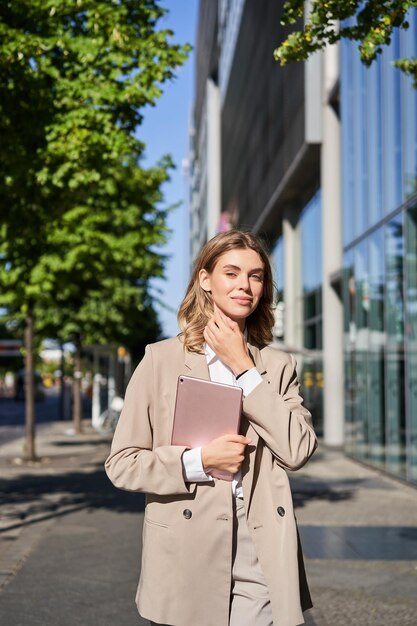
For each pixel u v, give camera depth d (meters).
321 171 22.81
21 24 9.65
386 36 5.62
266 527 2.72
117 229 22.33
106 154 9.47
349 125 18.80
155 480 2.67
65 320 25.12
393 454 14.67
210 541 2.67
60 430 31.22
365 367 17.12
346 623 5.65
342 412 22.33
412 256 13.44
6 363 60.78
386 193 15.20
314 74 22.19
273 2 26.89
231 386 2.67
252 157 34.50
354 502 11.57
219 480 2.70
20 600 6.25
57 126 9.33
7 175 9.70
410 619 5.74
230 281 2.78
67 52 9.48
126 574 7.12
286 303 29.20
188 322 2.89
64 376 37.97
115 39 9.29
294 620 2.64
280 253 31.64
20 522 9.91
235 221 41.78
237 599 2.72
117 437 2.79
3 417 42.16
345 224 19.36
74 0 9.44
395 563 7.58
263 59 30.12
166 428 2.78
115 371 31.86
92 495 12.41
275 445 2.69
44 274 17.86
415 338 13.23
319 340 24.16
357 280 17.94
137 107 9.65
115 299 24.27
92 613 5.89
